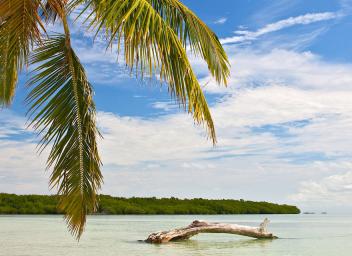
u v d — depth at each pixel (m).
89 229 39.12
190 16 7.12
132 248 20.47
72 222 7.95
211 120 7.02
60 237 27.70
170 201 108.25
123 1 5.94
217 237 26.91
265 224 23.89
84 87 8.32
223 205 114.50
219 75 7.59
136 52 6.03
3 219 62.06
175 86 6.50
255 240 24.62
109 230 37.59
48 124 7.90
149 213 101.81
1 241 24.66
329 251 20.31
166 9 6.96
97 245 22.08
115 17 5.64
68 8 6.53
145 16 5.92
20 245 22.28
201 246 21.36
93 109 8.38
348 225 54.06
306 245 22.91
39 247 21.20
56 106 7.98
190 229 22.12
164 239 22.34
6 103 8.58
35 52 8.01
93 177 8.09
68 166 7.91
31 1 7.04
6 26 7.15
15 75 8.24
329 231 38.06
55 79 8.09
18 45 7.34
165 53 6.30
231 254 18.39
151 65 6.10
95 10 5.89
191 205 109.38
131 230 37.66
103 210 97.38
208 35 7.33
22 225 44.06
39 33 7.27
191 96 6.55
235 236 27.67
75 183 7.89
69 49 8.21
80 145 8.01
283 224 57.94
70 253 18.66
